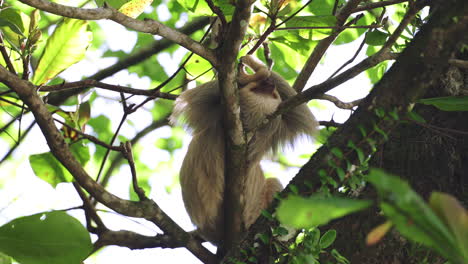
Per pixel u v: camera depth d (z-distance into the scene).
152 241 8.45
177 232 8.14
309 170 6.06
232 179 8.11
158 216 7.91
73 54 8.05
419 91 5.30
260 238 6.52
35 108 6.89
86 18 6.09
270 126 9.03
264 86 9.03
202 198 9.93
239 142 7.80
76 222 5.25
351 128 5.79
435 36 5.02
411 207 2.21
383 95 5.46
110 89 8.60
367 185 7.02
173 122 9.31
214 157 9.55
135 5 7.39
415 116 5.36
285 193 6.32
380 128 5.54
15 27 7.20
